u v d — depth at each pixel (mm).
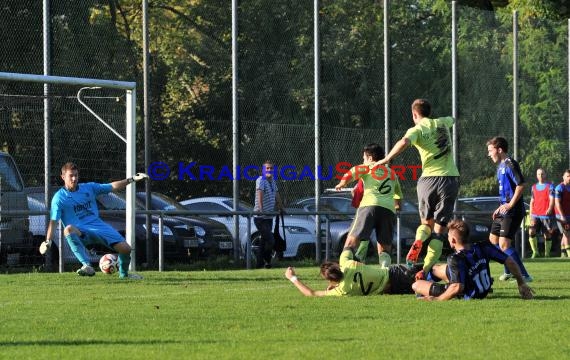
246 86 69562
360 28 74562
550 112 82875
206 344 25359
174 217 65938
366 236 44719
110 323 29609
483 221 78312
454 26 78500
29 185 60312
